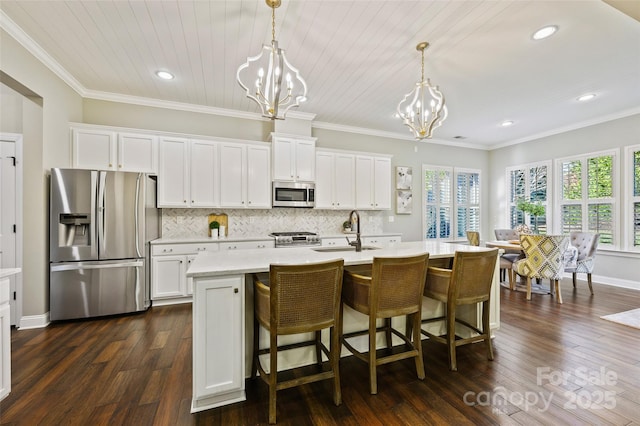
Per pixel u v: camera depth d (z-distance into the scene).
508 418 1.63
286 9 2.25
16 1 2.17
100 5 2.22
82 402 1.76
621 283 4.50
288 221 4.82
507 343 2.59
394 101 4.11
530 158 5.82
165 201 3.85
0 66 2.38
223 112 4.40
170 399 1.80
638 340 2.62
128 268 3.29
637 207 4.35
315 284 1.70
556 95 3.85
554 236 3.70
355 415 1.67
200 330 1.71
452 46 2.75
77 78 3.41
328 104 4.23
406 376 2.08
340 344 2.21
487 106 4.23
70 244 3.12
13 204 2.94
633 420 1.61
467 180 6.45
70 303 3.08
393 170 5.76
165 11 2.29
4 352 1.78
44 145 2.99
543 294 4.14
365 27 2.48
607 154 4.64
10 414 1.65
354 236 4.74
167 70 3.22
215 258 2.18
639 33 2.52
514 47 2.76
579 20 2.36
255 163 4.31
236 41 2.69
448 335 2.20
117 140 3.64
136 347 2.49
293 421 1.62
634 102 4.09
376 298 1.89
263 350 2.03
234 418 1.65
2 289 1.78
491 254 2.31
